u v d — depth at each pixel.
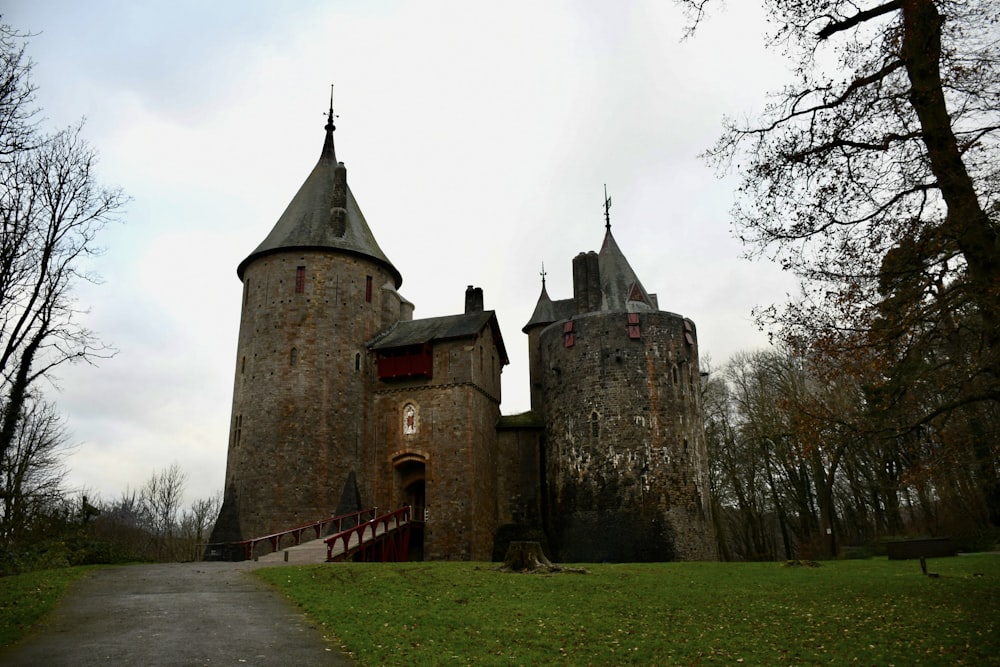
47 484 25.83
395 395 37.09
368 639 11.88
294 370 35.06
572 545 34.12
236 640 11.59
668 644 12.02
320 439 34.41
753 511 45.62
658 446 34.34
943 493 30.73
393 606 14.69
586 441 35.12
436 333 37.81
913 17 10.96
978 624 12.67
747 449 44.25
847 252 11.95
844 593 17.03
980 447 12.44
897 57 11.51
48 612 13.53
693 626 13.47
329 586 17.06
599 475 34.38
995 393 11.04
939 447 12.97
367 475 36.09
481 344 38.16
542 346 39.47
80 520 31.42
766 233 12.59
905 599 15.76
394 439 36.50
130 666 9.95
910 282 11.31
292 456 33.88
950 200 10.99
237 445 35.06
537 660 10.94
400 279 42.22
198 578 18.66
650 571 22.42
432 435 35.94
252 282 37.31
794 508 46.97
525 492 38.69
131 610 13.92
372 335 38.22
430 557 34.16
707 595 17.09
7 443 21.67
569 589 17.70
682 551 32.94
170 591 16.39
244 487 33.88
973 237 10.73
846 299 11.84
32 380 21.81
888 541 33.12
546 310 47.72
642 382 35.28
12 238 19.59
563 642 12.09
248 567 21.28
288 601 15.19
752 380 45.88
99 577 18.83
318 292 36.38
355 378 36.44
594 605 15.48
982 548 30.38
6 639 11.40
